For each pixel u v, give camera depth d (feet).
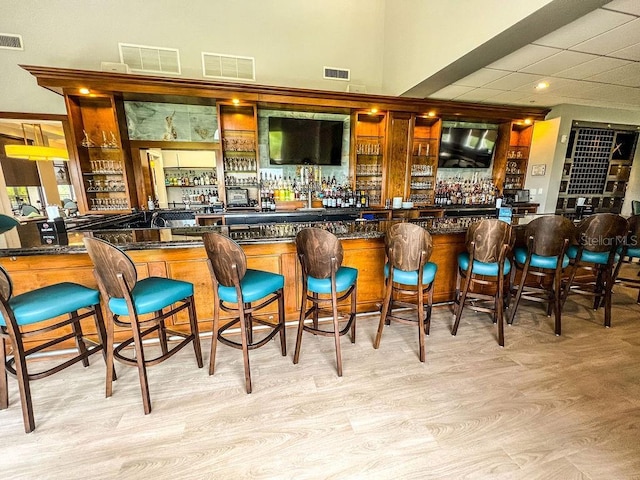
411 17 13.64
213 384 6.15
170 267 7.47
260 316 8.41
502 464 4.43
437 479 4.21
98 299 5.97
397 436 4.92
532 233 8.13
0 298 4.58
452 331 8.20
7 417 5.30
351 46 16.37
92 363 6.90
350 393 5.90
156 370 6.61
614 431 5.02
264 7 14.99
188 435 4.94
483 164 18.93
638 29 8.44
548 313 9.30
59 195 23.29
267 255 7.98
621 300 10.40
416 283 6.97
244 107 14.96
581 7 7.38
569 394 5.89
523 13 7.92
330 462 4.48
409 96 15.33
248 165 15.89
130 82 12.50
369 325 8.66
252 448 4.71
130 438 4.88
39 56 13.28
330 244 5.96
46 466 4.41
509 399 5.74
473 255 7.61
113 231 8.18
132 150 14.62
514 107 17.17
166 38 14.16
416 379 6.31
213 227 8.93
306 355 7.17
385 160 16.52
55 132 19.06
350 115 16.60
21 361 4.87
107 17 13.46
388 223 9.85
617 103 16.70
